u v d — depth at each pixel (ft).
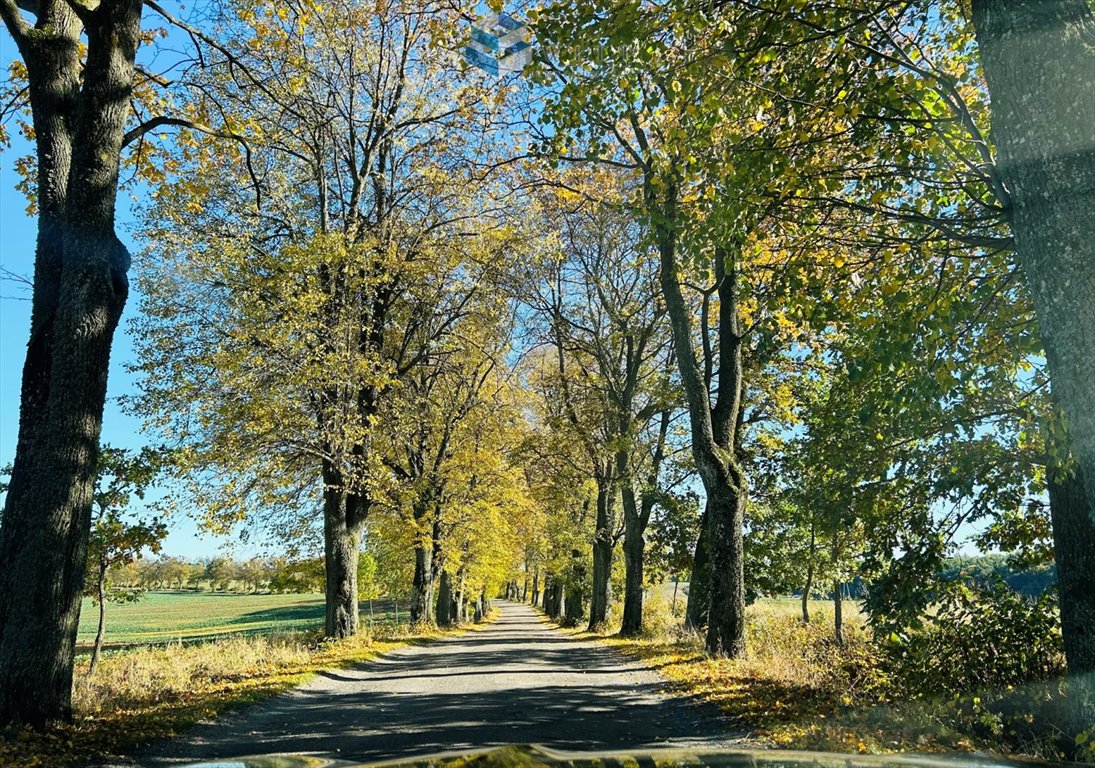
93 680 38.78
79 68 37.45
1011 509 28.35
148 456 42.86
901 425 27.55
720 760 4.95
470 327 74.38
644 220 27.07
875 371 24.45
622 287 84.17
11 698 27.07
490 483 103.86
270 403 53.57
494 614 262.67
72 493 29.25
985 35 16.98
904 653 30.35
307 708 35.32
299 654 56.03
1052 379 16.17
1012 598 29.48
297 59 53.62
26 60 33.42
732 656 46.96
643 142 40.96
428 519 96.17
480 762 4.91
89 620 227.61
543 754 5.10
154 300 59.52
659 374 84.43
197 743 27.09
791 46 23.29
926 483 28.35
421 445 96.27
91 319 30.48
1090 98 15.43
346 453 60.85
